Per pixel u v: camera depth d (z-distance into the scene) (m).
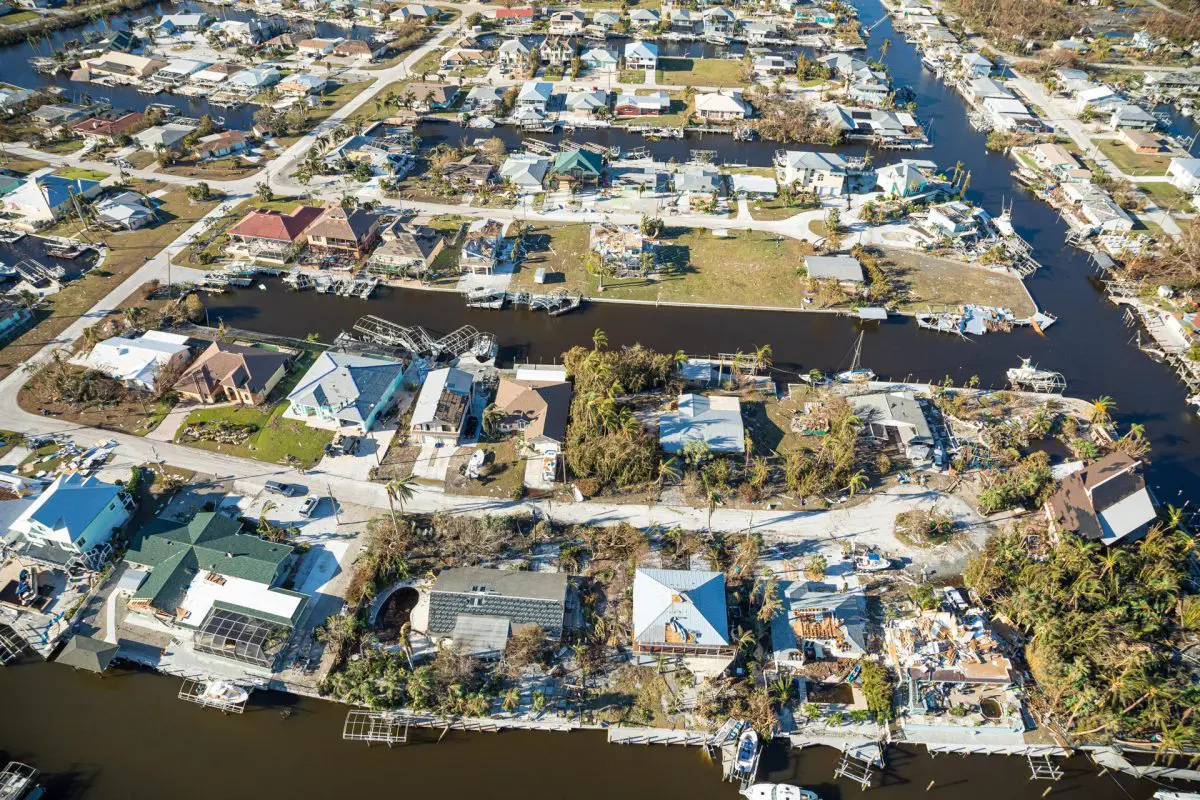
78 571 94.44
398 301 147.88
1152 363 137.50
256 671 85.19
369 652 86.38
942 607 92.12
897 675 86.62
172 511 102.75
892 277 157.25
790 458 110.50
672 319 144.62
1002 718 83.25
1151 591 91.06
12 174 180.62
